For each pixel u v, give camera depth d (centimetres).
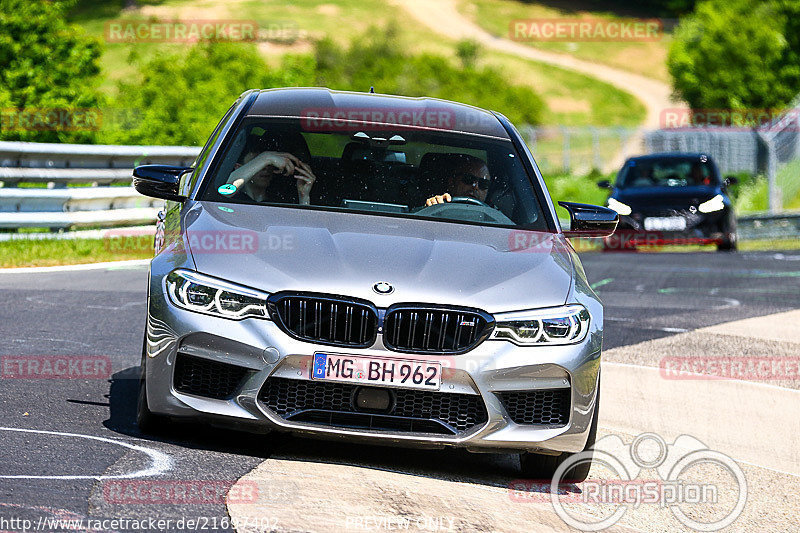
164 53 7950
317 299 1433
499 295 1484
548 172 13225
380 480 1413
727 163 12888
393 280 1461
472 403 1464
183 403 1448
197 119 7175
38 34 6431
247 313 1435
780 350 2775
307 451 1551
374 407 1437
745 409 2175
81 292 2941
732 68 16038
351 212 1688
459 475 1544
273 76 8294
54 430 1506
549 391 1496
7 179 3919
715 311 3403
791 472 1788
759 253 5597
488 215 1753
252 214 1631
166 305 1473
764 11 16200
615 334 2912
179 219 1641
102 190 4341
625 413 2081
